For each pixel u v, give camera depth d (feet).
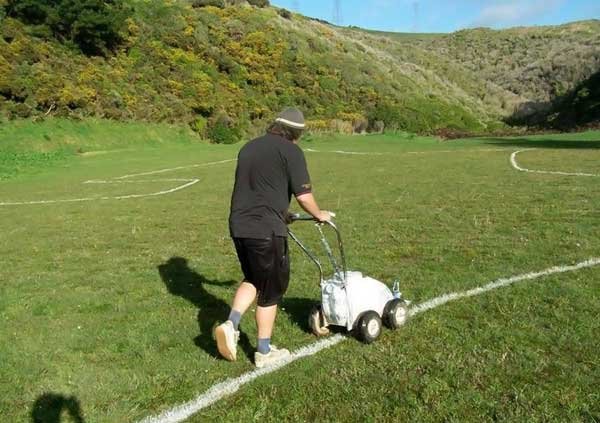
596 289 17.99
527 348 13.91
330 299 15.10
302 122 13.65
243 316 17.49
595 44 274.98
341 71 187.52
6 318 18.30
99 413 12.08
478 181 47.34
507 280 19.43
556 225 27.84
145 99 136.05
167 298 19.95
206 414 11.87
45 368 14.28
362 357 14.02
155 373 13.82
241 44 171.12
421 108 183.21
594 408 11.11
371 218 33.45
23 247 30.68
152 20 159.63
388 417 11.29
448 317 16.38
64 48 133.39
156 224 36.14
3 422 11.87
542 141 100.53
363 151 95.86
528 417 10.89
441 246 25.20
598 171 49.75
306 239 28.50
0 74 112.27
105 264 25.73
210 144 134.82
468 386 12.23
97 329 16.93
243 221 13.11
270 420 11.52
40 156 99.14
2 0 128.57
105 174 76.43
